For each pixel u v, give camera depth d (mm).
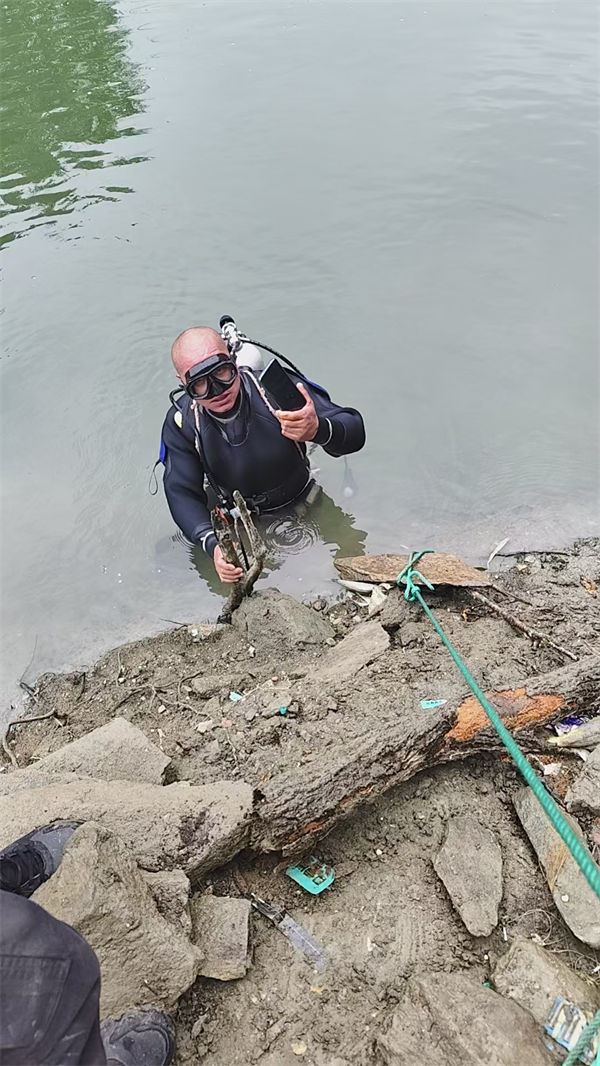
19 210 6172
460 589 3275
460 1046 1822
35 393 4672
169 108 7453
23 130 7262
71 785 2379
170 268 5508
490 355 4637
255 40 8703
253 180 6340
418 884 2285
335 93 7453
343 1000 2043
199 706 2914
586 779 2379
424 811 2463
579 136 6484
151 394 4641
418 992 1959
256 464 3576
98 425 4473
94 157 6785
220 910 2152
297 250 5570
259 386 3527
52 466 4262
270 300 5168
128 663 3271
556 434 4176
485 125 6738
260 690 2834
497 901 2186
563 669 2621
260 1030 1993
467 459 4094
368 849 2385
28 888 2053
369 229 5699
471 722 2490
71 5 10164
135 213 6066
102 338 5000
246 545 3781
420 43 8273
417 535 3754
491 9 8945
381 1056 1896
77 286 5402
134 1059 1804
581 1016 1879
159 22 9414
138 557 3807
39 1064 1257
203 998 2055
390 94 7348
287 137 6852
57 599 3615
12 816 2271
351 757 2332
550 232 5523
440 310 4969
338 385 4488
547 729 2617
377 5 9344
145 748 2551
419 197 5961
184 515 3574
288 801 2236
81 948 1381
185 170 6539
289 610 3240
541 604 3191
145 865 2168
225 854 2256
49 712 3088
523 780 2531
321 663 3012
